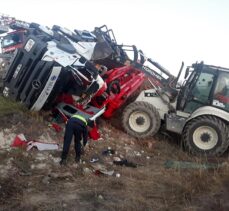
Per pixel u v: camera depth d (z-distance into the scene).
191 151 9.07
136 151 8.84
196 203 6.00
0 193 5.74
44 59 8.32
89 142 8.44
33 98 8.38
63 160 7.07
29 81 8.37
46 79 8.15
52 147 7.59
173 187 6.61
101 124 9.69
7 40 11.32
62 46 8.79
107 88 9.44
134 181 6.89
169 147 9.44
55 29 10.24
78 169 7.02
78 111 8.84
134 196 6.17
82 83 8.63
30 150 7.25
